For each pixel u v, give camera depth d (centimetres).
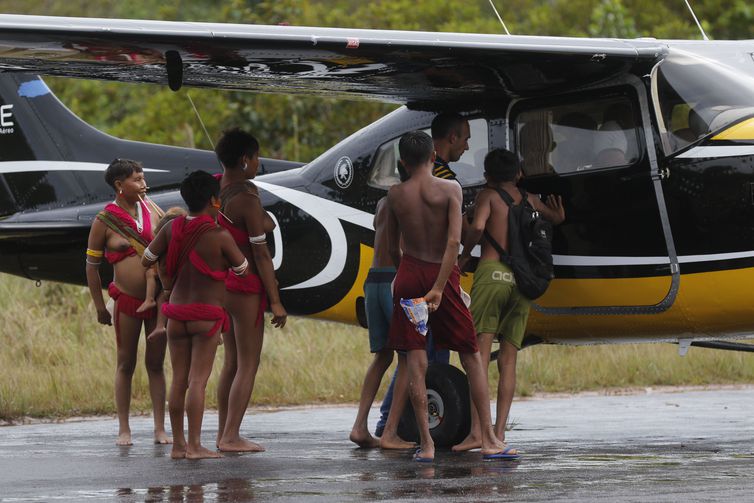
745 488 2094
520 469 2416
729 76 2839
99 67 2728
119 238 3053
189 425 2714
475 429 2841
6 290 5356
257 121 6819
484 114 3041
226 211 2845
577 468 2416
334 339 4969
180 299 2725
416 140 2589
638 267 2816
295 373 4469
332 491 2141
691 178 2748
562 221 2902
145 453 2834
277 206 3359
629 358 4938
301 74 2848
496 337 2870
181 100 7062
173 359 2738
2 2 11812
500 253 2756
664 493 2042
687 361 4975
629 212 2819
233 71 2798
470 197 3036
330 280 3316
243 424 3547
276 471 2448
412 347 2583
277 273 3372
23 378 4150
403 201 2589
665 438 3056
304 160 6706
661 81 2812
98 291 3083
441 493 2092
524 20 9669
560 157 2916
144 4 11206
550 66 2800
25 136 3925
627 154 2830
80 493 2156
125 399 3053
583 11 8762
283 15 7344
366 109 6838
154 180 3794
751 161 2695
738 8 8869
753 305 2730
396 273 2731
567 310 2944
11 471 2473
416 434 2966
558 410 3897
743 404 4056
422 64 2767
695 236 2747
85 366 4362
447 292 2603
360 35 2603
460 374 2945
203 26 2498
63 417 3800
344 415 3831
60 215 3812
